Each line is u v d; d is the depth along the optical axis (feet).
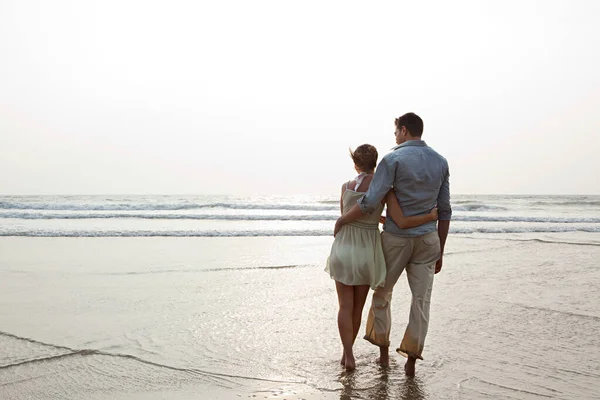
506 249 31.09
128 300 16.83
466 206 107.45
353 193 11.12
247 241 33.19
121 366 10.87
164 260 25.00
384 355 11.21
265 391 9.62
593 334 13.62
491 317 15.29
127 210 77.20
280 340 12.85
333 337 13.19
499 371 10.85
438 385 10.04
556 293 18.74
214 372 10.61
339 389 9.78
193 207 83.20
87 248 29.01
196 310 15.65
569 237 38.99
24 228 39.11
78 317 14.74
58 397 9.23
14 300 16.66
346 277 10.94
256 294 17.92
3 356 11.41
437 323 14.61
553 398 9.45
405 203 10.60
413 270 10.87
